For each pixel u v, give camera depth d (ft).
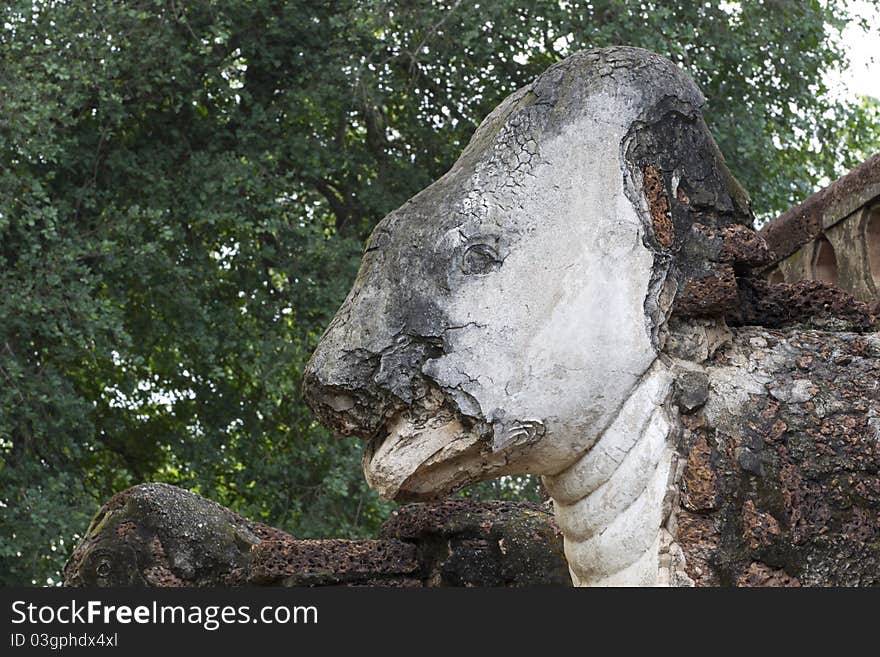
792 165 29.68
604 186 7.72
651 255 7.71
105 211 25.40
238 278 27.61
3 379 24.26
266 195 26.30
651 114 7.86
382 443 7.91
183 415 28.14
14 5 25.21
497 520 9.96
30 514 23.61
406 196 28.02
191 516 10.56
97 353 24.98
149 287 26.37
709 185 7.93
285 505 26.94
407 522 10.21
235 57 27.32
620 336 7.59
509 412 7.50
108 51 25.26
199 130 27.43
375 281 7.81
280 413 27.73
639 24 27.30
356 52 27.27
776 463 7.57
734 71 28.81
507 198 7.71
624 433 7.57
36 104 23.58
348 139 29.43
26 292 23.93
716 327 7.95
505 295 7.59
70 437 25.57
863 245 10.97
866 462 7.64
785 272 11.99
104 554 10.41
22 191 24.80
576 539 7.87
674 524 7.50
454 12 26.37
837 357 8.00
